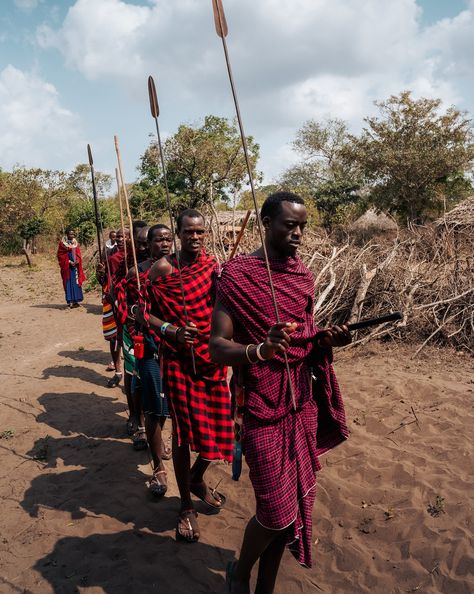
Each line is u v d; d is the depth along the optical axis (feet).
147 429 11.94
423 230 38.58
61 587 9.36
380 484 11.99
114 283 16.65
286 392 7.85
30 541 10.66
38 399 18.81
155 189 85.87
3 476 13.42
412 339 22.59
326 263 27.35
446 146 73.61
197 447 10.26
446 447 13.16
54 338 30.12
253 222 36.35
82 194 88.38
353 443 13.87
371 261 28.99
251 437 7.80
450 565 9.32
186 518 10.44
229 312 7.89
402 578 9.29
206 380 10.50
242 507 11.65
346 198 95.61
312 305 8.39
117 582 9.39
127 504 11.75
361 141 77.25
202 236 11.18
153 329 10.63
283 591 9.29
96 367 23.36
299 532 7.77
